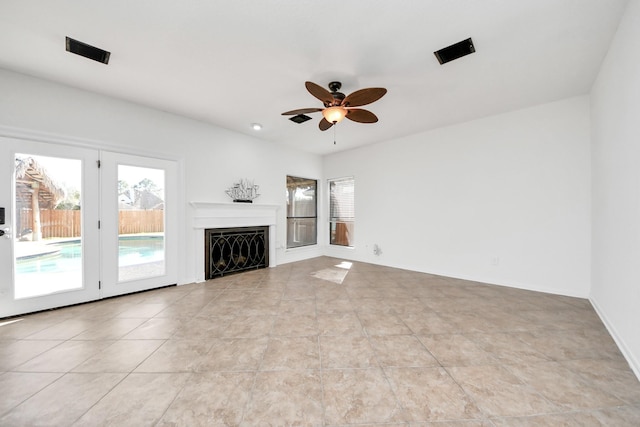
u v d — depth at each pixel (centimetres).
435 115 362
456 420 129
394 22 185
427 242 439
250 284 373
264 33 197
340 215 593
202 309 276
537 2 167
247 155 455
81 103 287
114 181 311
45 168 268
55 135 271
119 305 288
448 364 176
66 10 173
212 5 170
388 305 288
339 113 251
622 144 194
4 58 229
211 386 154
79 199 288
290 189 551
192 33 197
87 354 188
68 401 142
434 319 250
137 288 331
